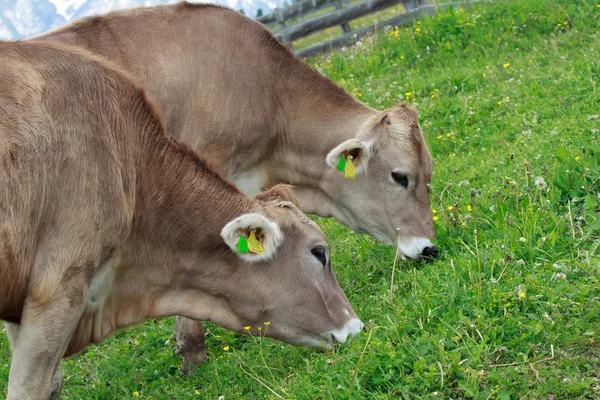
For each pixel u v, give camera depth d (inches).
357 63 587.8
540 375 187.3
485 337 202.1
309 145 319.3
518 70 452.1
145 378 267.6
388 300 244.4
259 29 314.5
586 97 358.0
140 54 288.0
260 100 309.7
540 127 345.4
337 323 237.0
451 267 253.3
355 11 677.3
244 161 312.3
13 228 194.2
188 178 226.7
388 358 202.8
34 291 198.7
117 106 216.8
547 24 526.0
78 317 206.7
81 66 215.9
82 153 204.4
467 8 611.5
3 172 192.7
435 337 207.8
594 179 271.3
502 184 295.0
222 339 280.7
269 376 235.9
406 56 566.3
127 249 220.5
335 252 320.8
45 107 202.4
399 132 303.6
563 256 236.1
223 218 227.0
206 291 233.5
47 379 203.3
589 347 196.7
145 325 310.2
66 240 200.8
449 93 467.5
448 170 351.3
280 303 233.6
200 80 296.5
